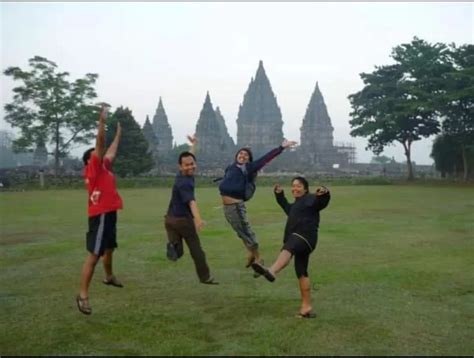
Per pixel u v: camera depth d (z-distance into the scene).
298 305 6.05
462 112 46.16
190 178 6.00
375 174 64.94
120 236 12.24
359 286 7.00
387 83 49.62
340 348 4.62
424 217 16.59
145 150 54.88
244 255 9.59
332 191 34.09
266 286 7.04
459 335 4.99
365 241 11.28
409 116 46.91
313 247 5.51
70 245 10.92
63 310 5.87
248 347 4.63
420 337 4.92
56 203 23.31
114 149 5.87
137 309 5.89
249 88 119.69
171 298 6.39
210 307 5.97
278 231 13.17
